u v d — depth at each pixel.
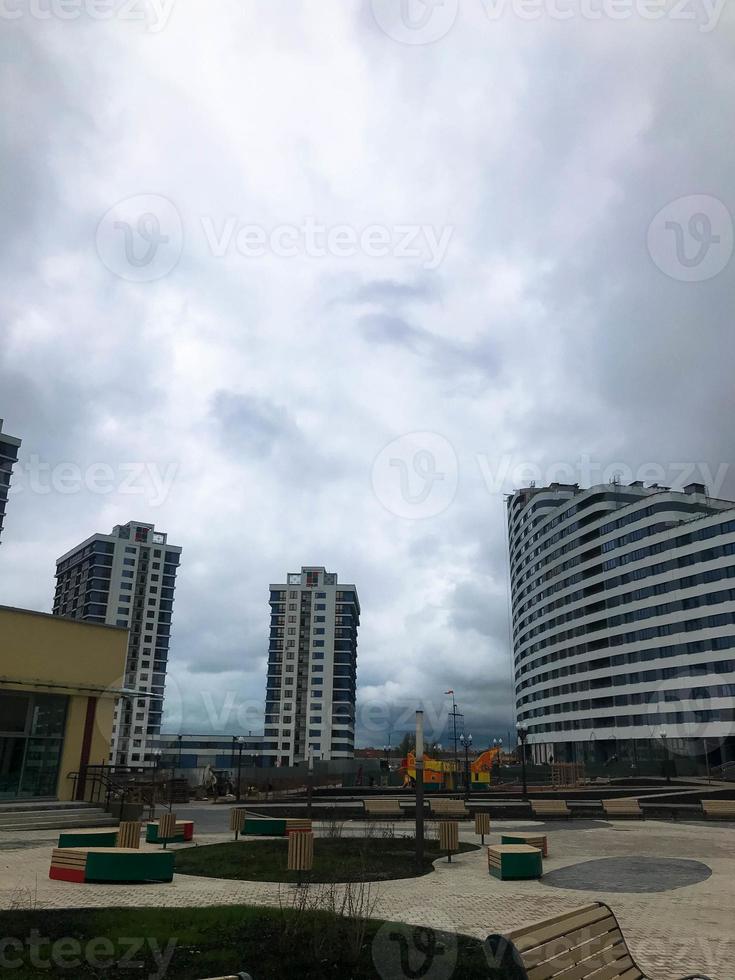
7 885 11.47
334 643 135.12
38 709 23.16
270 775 48.72
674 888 12.33
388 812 27.56
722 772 69.00
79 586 135.38
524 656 127.62
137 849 12.62
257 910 8.97
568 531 111.94
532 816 28.16
